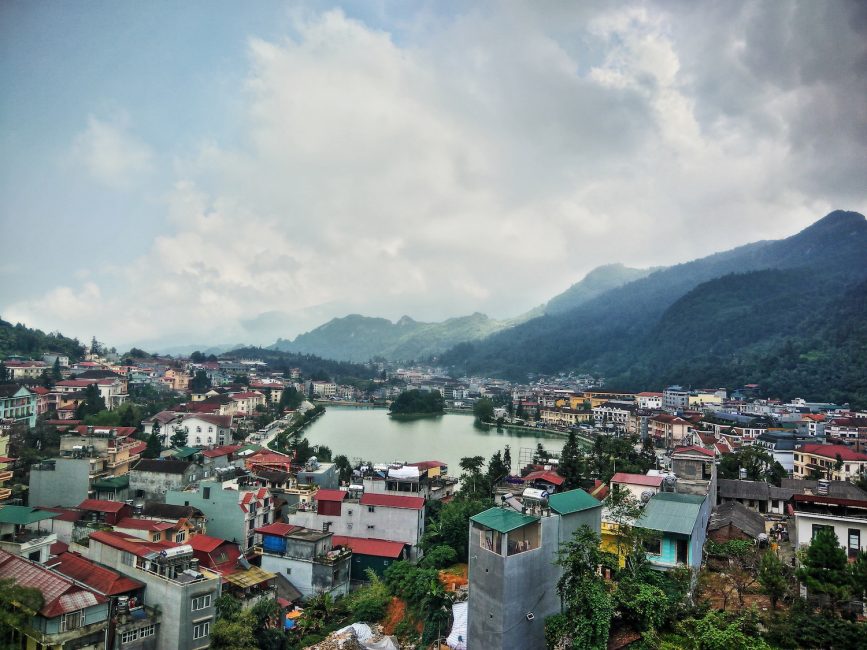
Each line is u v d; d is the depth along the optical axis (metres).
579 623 49.41
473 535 54.53
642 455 174.12
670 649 46.44
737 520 73.69
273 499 105.56
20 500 107.50
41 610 55.47
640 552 57.41
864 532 58.56
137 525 86.25
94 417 173.12
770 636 48.09
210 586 65.69
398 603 76.69
